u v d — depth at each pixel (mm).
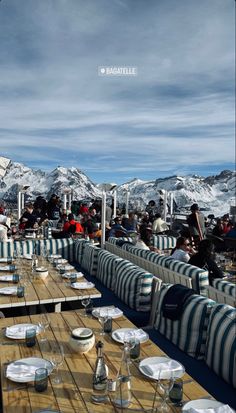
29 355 2338
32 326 2787
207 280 4023
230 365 2561
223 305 2861
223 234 9609
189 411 1785
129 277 4316
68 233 8461
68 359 2285
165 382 1906
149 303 4102
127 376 1896
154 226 9688
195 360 2965
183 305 3162
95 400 1842
